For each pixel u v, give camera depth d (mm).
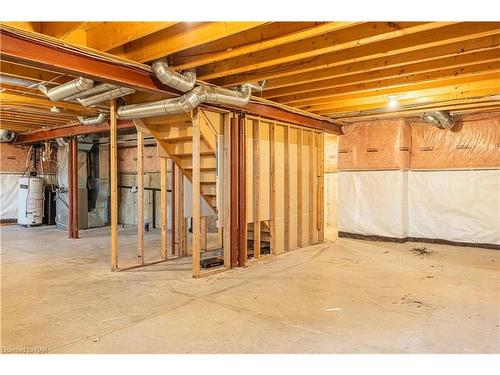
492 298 3477
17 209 9398
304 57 3383
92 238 7156
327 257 5289
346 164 6969
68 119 6512
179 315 3096
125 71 3328
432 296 3539
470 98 4965
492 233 5805
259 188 5117
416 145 6461
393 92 4902
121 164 9672
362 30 3023
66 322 2961
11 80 3844
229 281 4094
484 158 5867
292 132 5801
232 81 4207
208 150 4707
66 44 2895
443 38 3059
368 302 3379
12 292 3736
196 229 4238
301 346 2527
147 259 5234
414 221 6504
